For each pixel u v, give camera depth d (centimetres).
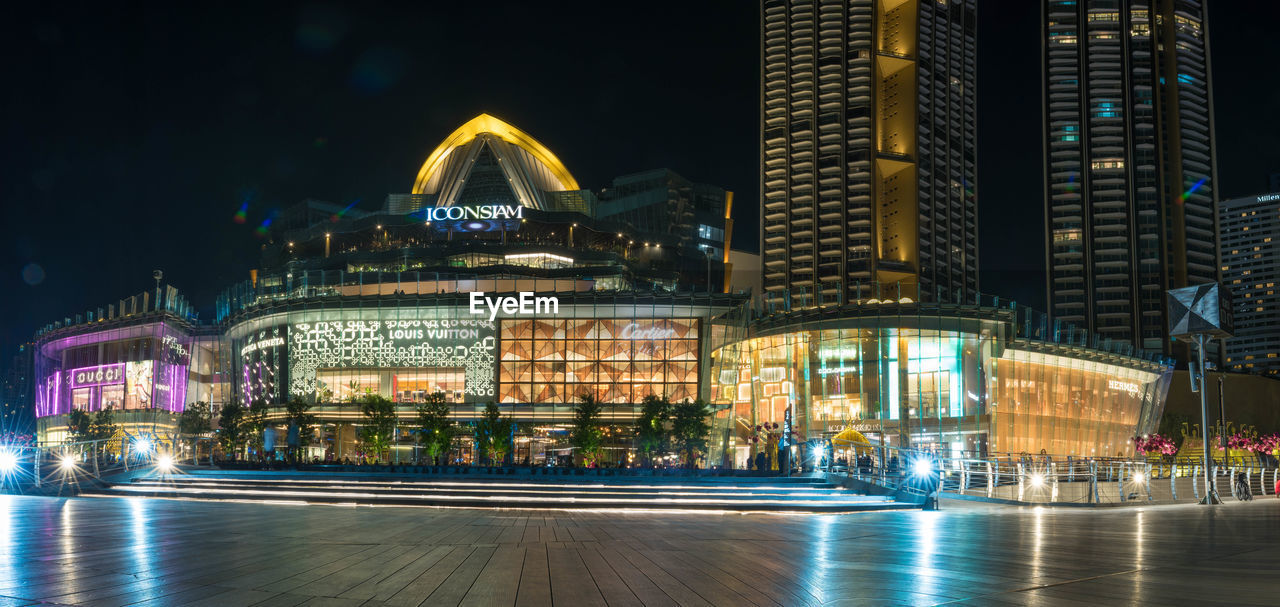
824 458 4884
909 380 9638
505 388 8894
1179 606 738
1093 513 2550
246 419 8769
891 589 883
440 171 13788
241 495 3244
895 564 1103
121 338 11819
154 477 3919
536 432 8644
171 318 11831
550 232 11838
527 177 13125
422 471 4522
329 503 3100
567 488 3462
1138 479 5134
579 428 7494
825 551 1304
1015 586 881
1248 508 2891
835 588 905
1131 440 13088
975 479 5347
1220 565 1024
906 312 9762
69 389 12331
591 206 12888
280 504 2848
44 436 12356
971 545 1344
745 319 9112
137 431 10956
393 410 8081
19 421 15400
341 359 9125
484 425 7312
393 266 11300
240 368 10162
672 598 862
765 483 3784
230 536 1512
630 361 8875
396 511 2559
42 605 796
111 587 902
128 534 1499
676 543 1464
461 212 11488
